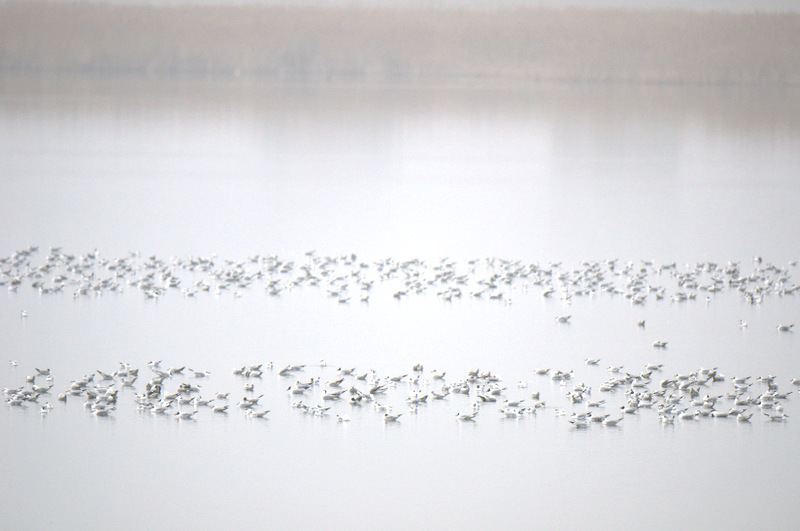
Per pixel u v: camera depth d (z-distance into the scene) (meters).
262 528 33.97
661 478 37.47
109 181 102.44
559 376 46.72
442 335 53.34
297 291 62.72
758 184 105.88
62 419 42.12
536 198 96.75
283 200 93.56
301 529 33.88
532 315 57.50
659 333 53.94
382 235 78.56
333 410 43.47
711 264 67.50
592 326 55.25
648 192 100.62
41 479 36.94
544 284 64.62
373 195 97.38
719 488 36.72
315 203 92.25
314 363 48.69
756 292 62.62
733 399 44.72
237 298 60.78
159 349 50.38
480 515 34.94
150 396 43.97
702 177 111.19
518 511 35.22
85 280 63.88
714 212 89.25
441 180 108.00
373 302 60.12
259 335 52.97
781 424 42.16
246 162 120.06
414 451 39.62
